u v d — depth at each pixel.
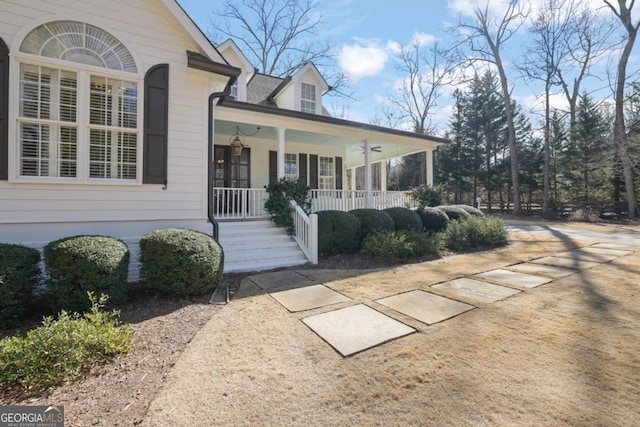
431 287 4.42
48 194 4.53
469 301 3.80
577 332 2.89
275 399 2.00
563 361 2.39
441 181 25.14
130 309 3.71
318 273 5.37
